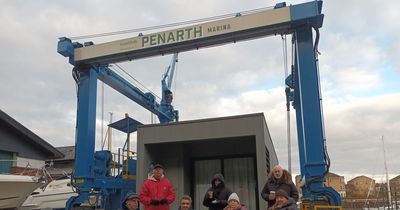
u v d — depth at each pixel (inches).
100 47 544.4
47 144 747.4
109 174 594.9
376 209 1296.8
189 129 435.8
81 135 534.3
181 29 514.9
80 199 508.1
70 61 557.6
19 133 687.1
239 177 462.6
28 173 600.4
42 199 656.4
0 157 645.3
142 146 447.8
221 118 427.2
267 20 478.3
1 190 521.3
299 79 459.8
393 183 1600.6
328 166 425.1
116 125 665.0
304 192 512.1
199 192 473.7
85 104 543.5
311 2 467.2
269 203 293.3
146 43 526.6
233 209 260.7
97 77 577.9
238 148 469.7
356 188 2118.6
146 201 285.0
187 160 478.3
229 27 493.4
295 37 474.6
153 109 782.5
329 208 406.3
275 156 691.4
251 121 414.3
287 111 703.1
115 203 578.9
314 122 440.8
